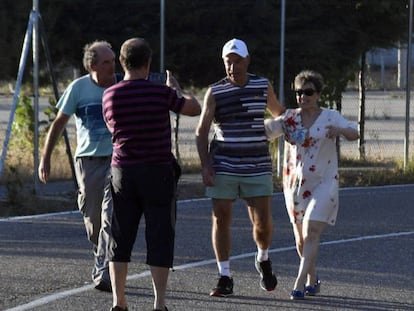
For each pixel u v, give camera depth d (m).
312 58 45.19
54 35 43.53
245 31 45.16
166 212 18.42
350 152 56.72
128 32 44.38
